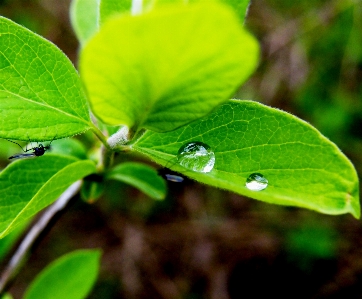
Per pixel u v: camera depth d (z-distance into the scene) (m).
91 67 0.09
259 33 0.36
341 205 0.11
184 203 0.40
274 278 0.38
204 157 0.11
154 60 0.09
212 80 0.09
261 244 0.39
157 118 0.10
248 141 0.11
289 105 0.38
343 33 0.35
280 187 0.11
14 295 0.36
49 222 0.15
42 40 0.11
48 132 0.11
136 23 0.08
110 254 0.38
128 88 0.10
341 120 0.36
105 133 0.13
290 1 0.36
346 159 0.11
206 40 0.09
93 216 0.39
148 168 0.14
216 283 0.38
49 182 0.11
